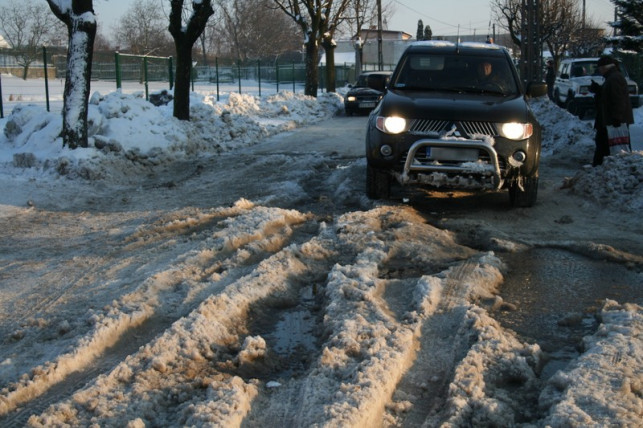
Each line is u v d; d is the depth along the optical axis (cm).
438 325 437
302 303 505
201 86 4234
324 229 689
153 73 2838
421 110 750
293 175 1055
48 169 1109
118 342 425
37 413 336
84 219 818
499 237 663
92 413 328
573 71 2403
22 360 400
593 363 355
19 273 590
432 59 873
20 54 4047
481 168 721
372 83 889
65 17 1151
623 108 947
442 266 566
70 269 596
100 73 2609
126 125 1249
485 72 859
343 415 312
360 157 1334
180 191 991
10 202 906
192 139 1412
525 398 346
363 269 538
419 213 769
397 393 348
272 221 710
